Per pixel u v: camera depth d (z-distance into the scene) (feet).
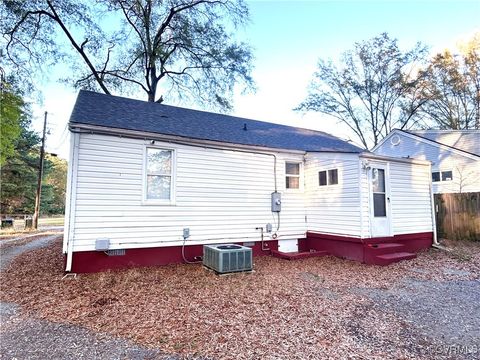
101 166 21.76
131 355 9.84
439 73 78.33
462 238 35.76
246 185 28.71
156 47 54.65
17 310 13.87
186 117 32.55
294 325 12.29
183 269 22.59
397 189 29.40
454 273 22.03
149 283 18.45
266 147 29.63
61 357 9.71
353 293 17.01
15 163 80.69
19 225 68.03
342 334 11.55
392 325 12.53
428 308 14.67
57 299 15.31
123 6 50.98
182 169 25.31
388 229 27.89
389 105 83.56
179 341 10.78
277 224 30.19
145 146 23.70
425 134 58.95
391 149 62.54
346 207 27.53
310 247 31.45
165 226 24.13
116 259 22.03
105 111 25.89
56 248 32.91
